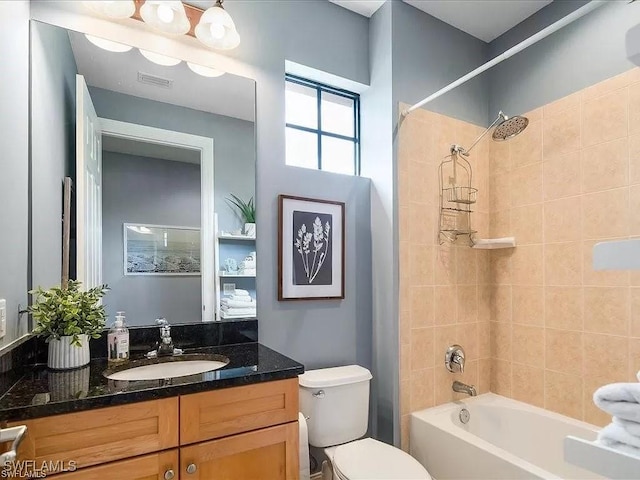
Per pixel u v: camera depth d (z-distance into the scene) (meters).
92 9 1.61
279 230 2.00
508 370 2.38
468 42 2.51
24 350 1.31
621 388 0.62
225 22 1.67
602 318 1.92
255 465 1.31
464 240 2.40
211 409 1.24
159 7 1.65
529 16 2.34
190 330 1.76
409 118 2.21
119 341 1.48
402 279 2.14
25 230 1.39
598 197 1.95
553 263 2.15
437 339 2.25
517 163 2.36
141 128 1.72
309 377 1.89
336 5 2.26
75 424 1.05
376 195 2.27
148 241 1.70
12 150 1.27
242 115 1.93
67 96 1.57
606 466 0.57
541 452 2.06
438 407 2.21
